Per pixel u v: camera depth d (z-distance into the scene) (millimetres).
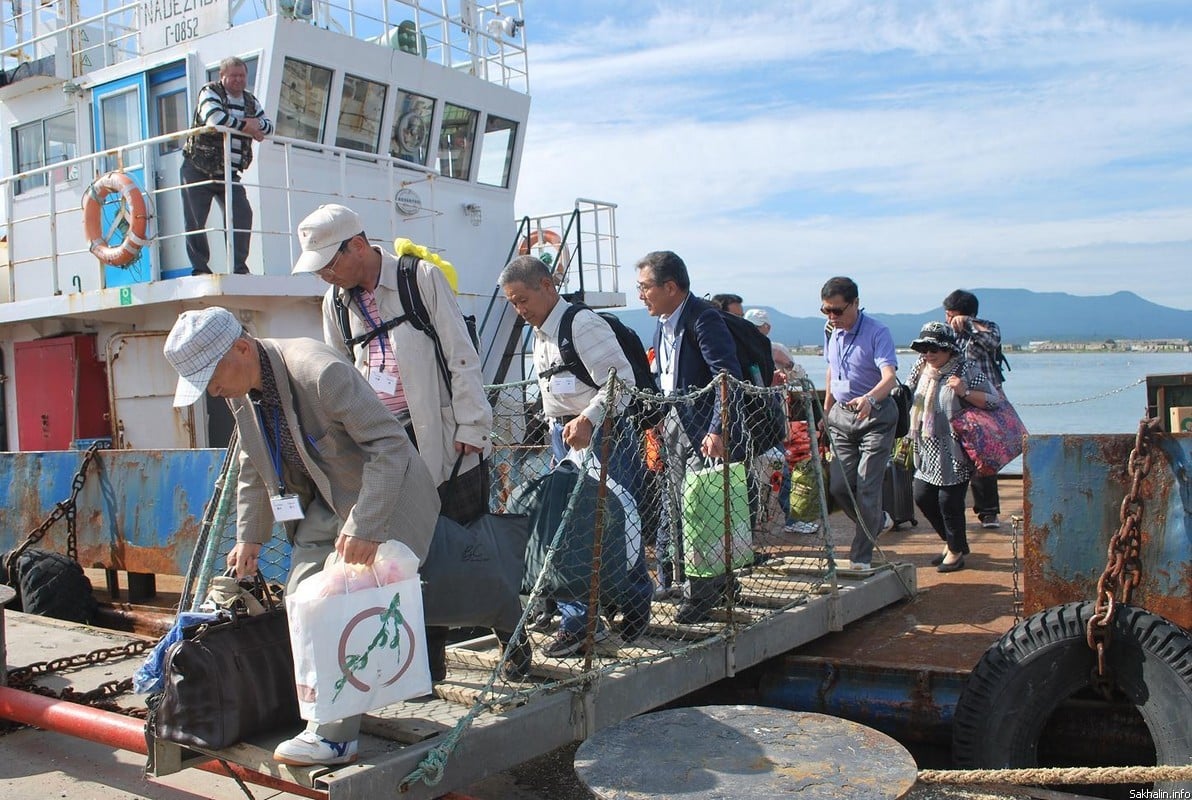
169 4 9680
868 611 5703
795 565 6086
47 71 10273
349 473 3205
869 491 6109
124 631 6793
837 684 5020
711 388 4668
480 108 11000
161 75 9703
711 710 3541
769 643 4820
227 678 3178
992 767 4184
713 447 4820
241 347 3086
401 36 10258
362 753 3273
